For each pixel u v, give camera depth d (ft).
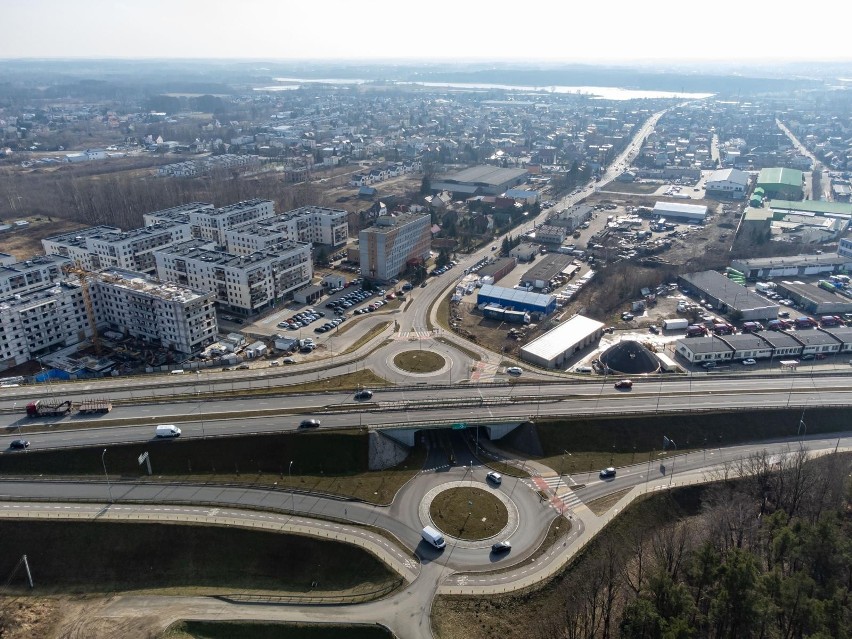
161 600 401.70
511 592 399.44
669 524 478.59
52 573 420.77
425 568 416.46
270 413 565.53
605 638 371.76
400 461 535.60
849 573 366.84
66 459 499.10
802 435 585.22
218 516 449.06
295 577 418.31
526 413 581.53
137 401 586.45
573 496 495.41
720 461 545.85
